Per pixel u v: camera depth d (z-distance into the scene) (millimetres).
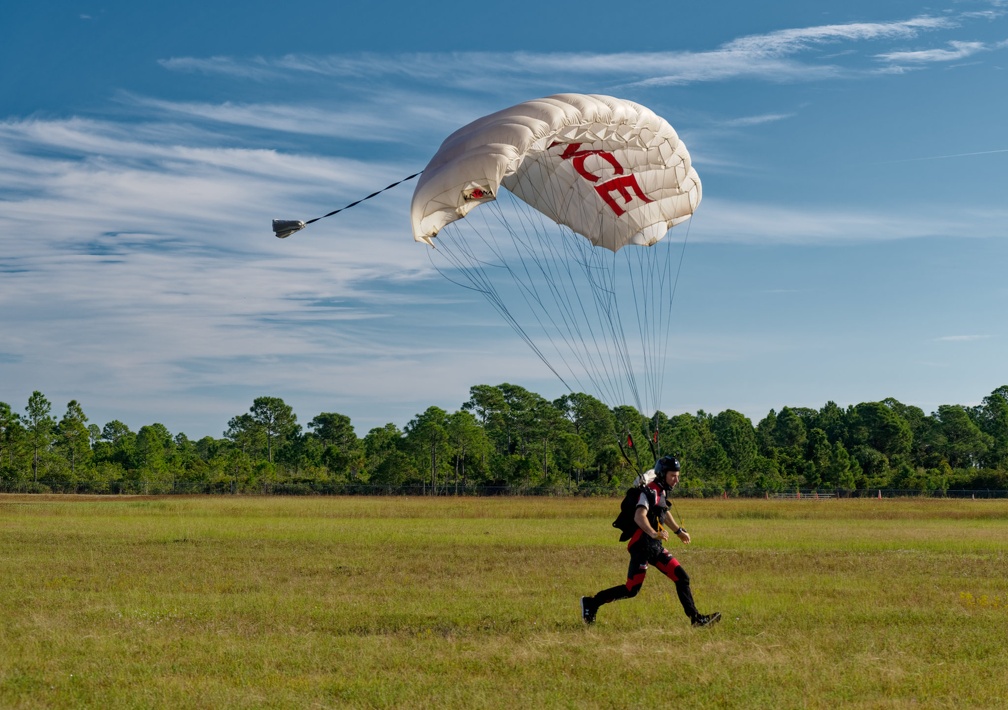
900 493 83750
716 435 129250
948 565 20016
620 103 14586
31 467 92000
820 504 54312
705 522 37312
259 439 144375
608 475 90688
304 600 14203
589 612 12227
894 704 8312
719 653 10297
